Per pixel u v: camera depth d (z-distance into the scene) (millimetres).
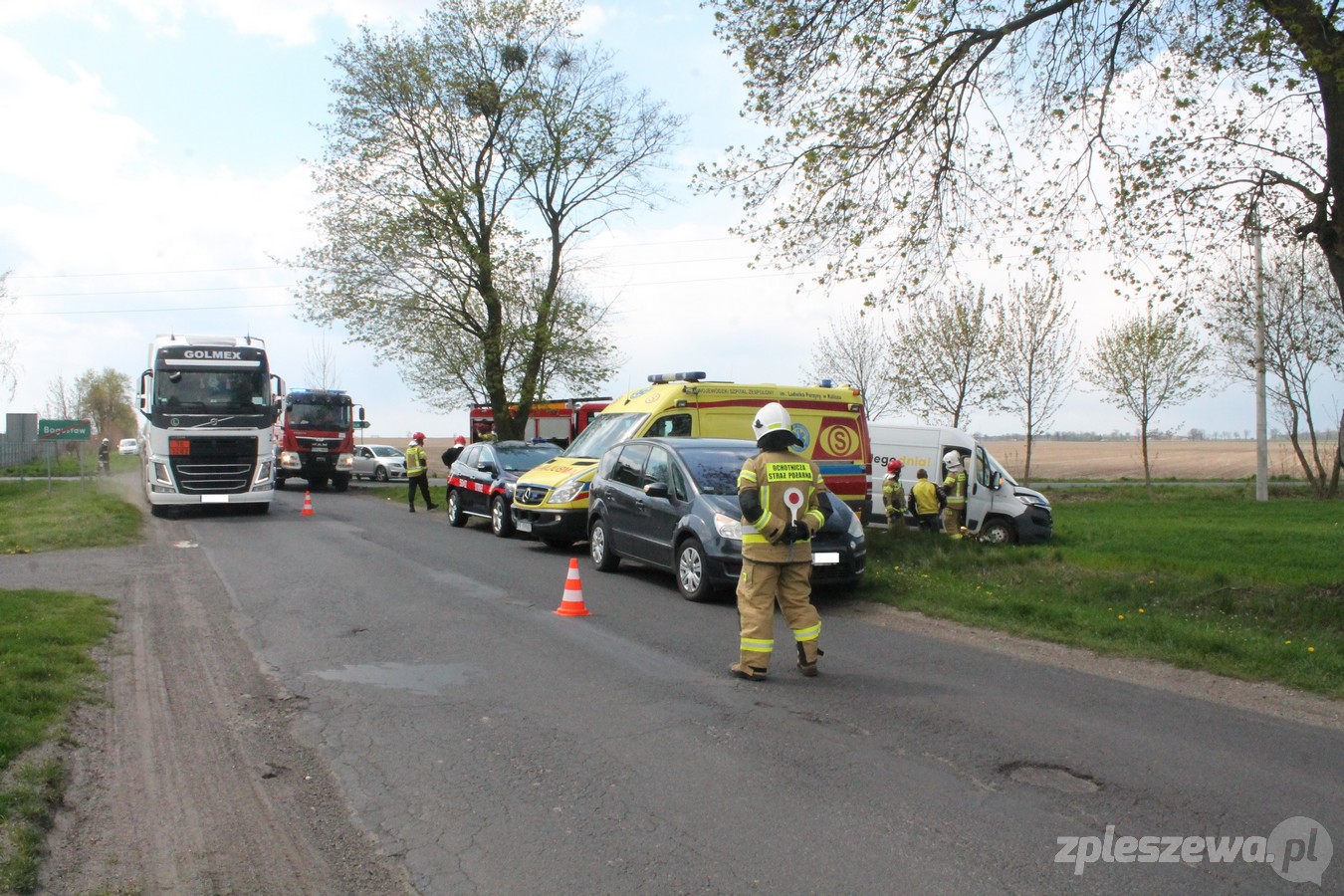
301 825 4492
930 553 12695
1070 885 3893
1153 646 8109
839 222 11688
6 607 8766
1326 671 7277
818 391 15586
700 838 4316
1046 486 42250
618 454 12852
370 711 6270
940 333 31156
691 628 9016
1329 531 21109
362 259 26922
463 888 3873
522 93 26656
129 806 4695
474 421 35875
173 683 6918
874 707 6402
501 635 8570
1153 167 10867
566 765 5270
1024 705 6508
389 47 26219
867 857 4125
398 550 14797
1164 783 5047
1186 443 127062
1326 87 9102
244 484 20141
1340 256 9305
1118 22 10641
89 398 77688
